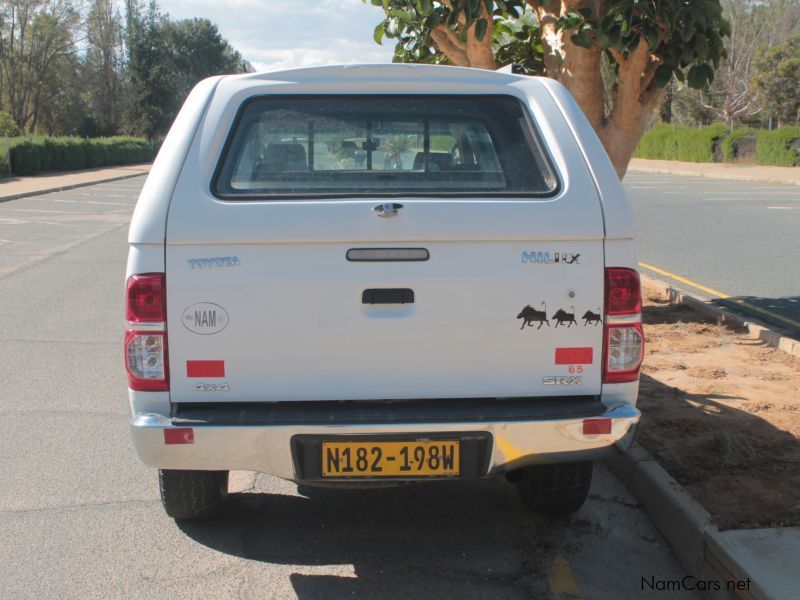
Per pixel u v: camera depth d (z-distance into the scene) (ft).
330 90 11.34
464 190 10.48
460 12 19.26
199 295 9.78
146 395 9.94
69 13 177.17
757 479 13.28
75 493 13.83
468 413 9.87
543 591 10.86
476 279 9.92
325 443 9.83
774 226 50.83
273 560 11.62
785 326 24.73
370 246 9.84
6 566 11.43
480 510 13.29
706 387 18.03
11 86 173.78
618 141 21.59
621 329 10.12
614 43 18.21
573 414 9.86
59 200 75.00
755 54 143.84
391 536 12.38
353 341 9.95
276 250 9.78
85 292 31.14
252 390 10.02
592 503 13.56
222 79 11.32
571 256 10.00
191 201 9.86
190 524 12.71
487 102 11.39
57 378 20.25
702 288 30.89
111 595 10.70
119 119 192.95
